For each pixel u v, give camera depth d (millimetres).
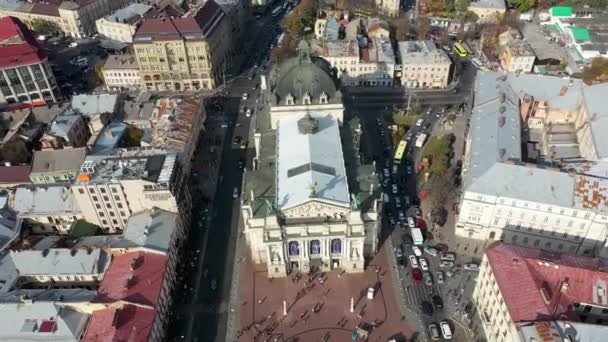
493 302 129000
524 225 156375
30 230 169375
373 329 139500
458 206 176250
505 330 120188
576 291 119812
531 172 154250
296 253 154125
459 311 143250
